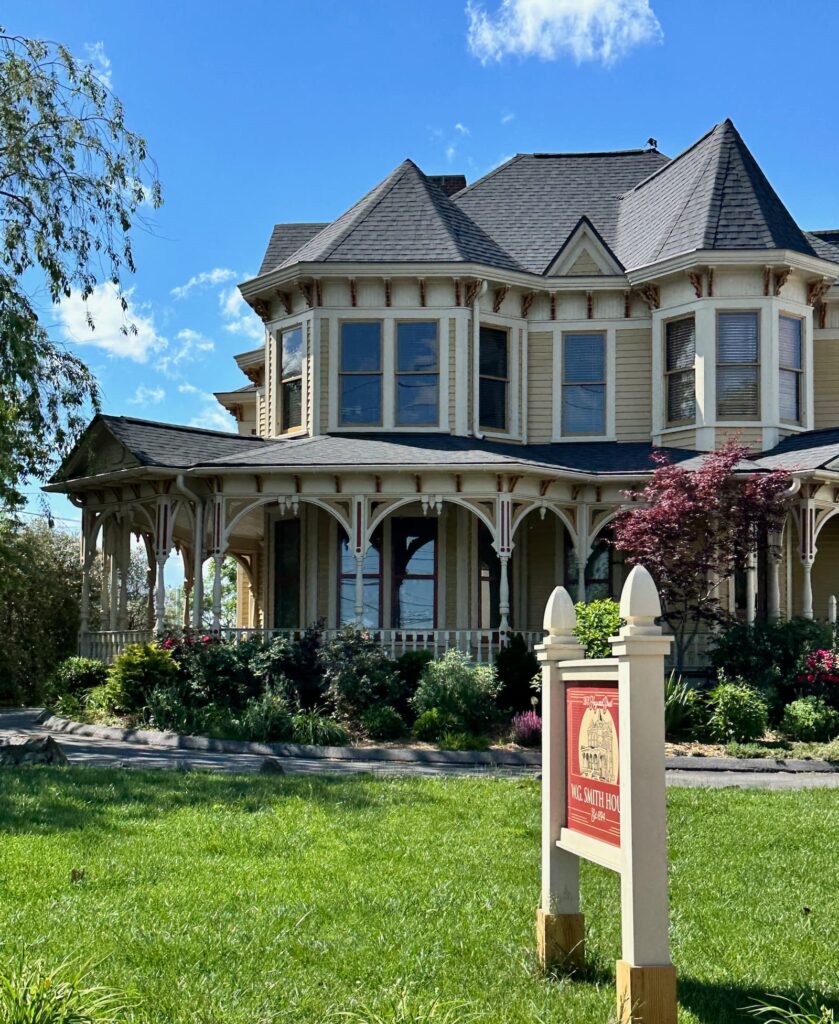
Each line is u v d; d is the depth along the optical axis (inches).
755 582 890.7
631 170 1184.8
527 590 999.0
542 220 1127.0
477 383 978.1
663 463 900.0
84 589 1004.6
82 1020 183.5
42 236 850.1
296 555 984.3
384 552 959.0
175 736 734.5
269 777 517.3
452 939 270.5
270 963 248.2
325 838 378.9
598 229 1111.0
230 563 2233.0
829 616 898.1
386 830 395.9
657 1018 209.3
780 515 814.5
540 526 1002.7
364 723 743.7
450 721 733.3
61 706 898.7
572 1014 220.7
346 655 795.4
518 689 789.2
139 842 363.6
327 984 236.1
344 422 977.5
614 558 988.6
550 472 871.1
